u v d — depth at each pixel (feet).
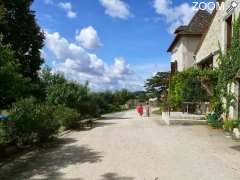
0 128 34.22
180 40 105.50
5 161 32.07
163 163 30.55
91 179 25.68
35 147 39.93
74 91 71.77
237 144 40.37
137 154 34.71
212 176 26.08
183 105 77.87
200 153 34.94
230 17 60.59
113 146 39.91
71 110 63.05
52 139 44.70
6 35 77.51
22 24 80.38
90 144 42.01
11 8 78.23
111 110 153.58
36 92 68.80
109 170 28.25
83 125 65.82
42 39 85.92
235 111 55.67
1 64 30.55
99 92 152.05
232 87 56.44
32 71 82.53
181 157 33.04
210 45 75.46
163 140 44.11
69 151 37.42
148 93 207.82
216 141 42.83
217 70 67.36
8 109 37.76
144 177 25.99
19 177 26.73
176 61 111.04
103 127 64.28
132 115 118.73
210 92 68.69
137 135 49.70
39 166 30.27
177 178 25.61
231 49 56.85
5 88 31.17
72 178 26.11
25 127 36.78
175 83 87.30
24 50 81.76
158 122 72.59
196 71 74.38
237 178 25.54
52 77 71.67
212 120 58.70
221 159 32.01
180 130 55.01
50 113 44.91
